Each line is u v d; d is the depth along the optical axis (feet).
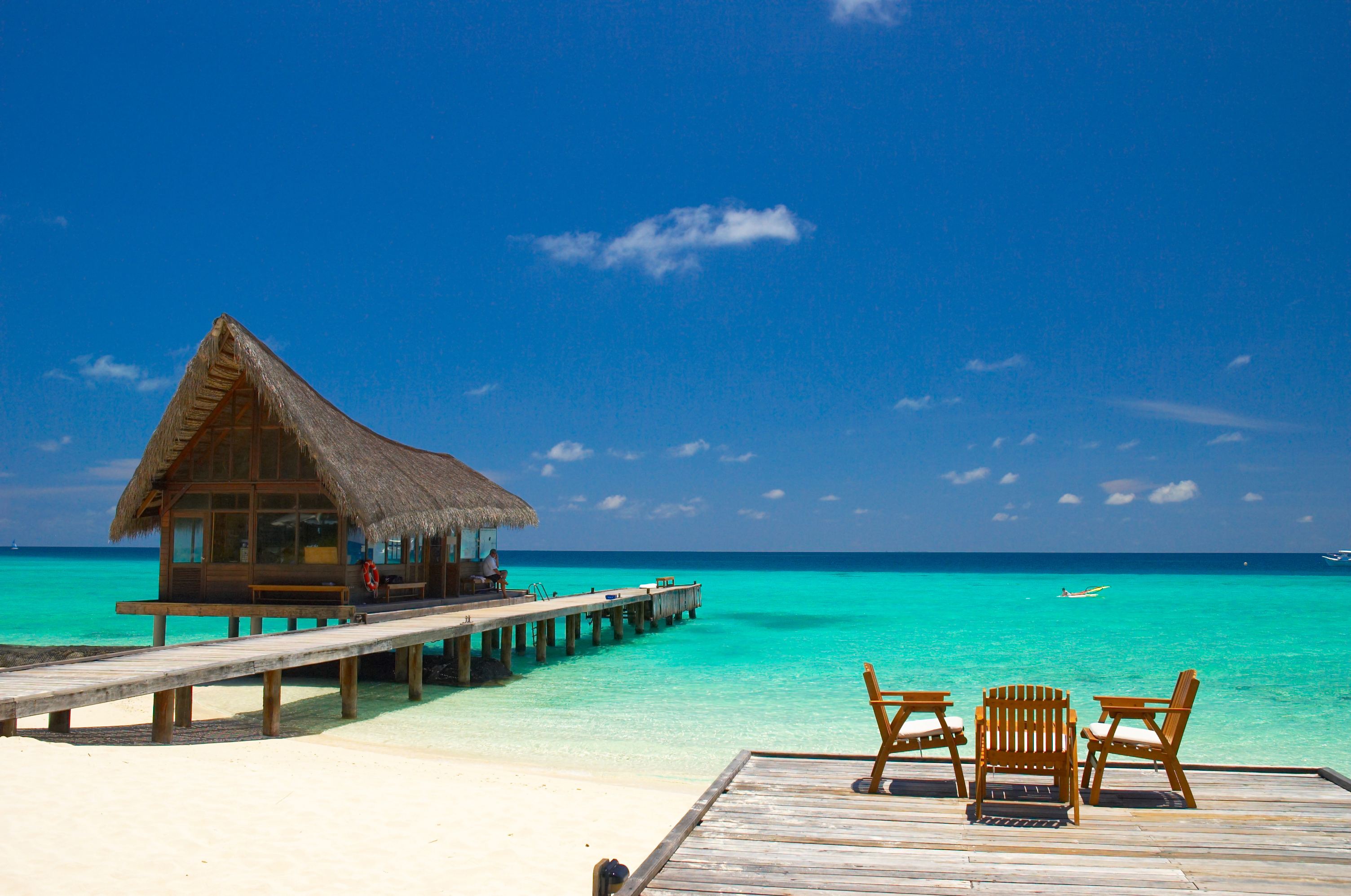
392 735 45.14
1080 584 224.94
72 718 46.62
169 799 25.64
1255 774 27.50
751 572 334.65
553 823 26.91
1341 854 20.26
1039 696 23.68
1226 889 18.10
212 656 41.98
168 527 68.23
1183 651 83.46
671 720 50.14
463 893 21.09
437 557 84.12
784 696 58.80
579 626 88.48
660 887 18.13
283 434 67.41
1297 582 230.68
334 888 20.77
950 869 19.25
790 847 20.67
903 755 40.11
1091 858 19.95
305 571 66.28
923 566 472.03
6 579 203.00
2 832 22.08
